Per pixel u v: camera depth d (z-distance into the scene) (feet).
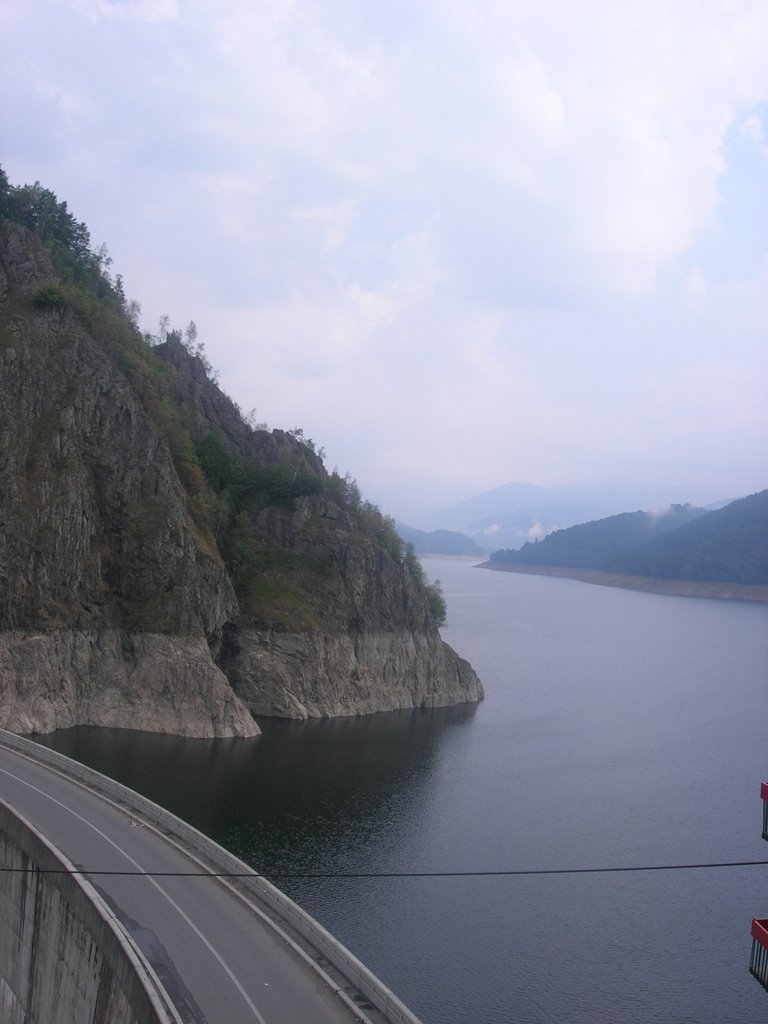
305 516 501.97
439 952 191.42
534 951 194.90
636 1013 172.45
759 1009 175.94
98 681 368.48
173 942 136.26
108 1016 122.62
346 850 243.40
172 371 528.22
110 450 402.93
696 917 217.56
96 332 433.89
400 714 457.27
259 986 124.88
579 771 349.82
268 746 357.20
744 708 499.51
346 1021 116.98
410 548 578.25
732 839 273.13
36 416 384.47
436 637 512.63
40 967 150.82
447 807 290.76
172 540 399.44
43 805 197.98
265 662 426.51
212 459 503.61
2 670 335.88
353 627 476.54
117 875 160.45
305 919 140.46
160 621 383.04
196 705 369.91
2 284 411.34
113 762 307.58
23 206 490.08
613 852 257.34
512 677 599.16
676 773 351.67
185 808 264.52
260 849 237.86
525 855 251.19
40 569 360.07
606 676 611.47
